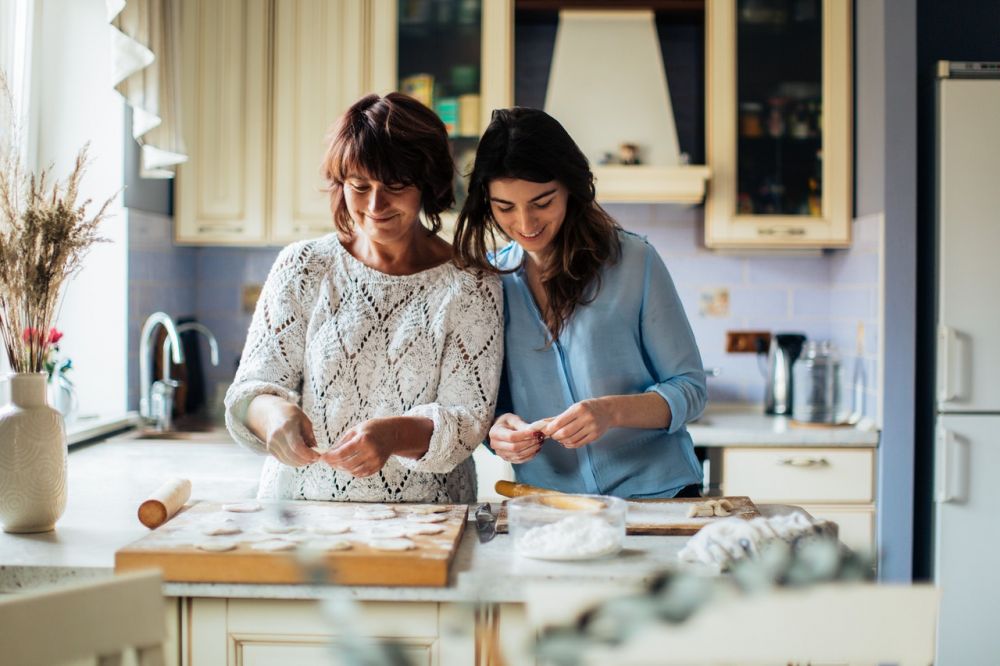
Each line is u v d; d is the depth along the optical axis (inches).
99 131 118.2
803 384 126.6
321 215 130.4
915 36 118.3
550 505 57.2
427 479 66.5
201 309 144.6
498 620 50.0
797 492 121.2
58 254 65.5
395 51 129.3
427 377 65.1
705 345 143.3
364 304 65.2
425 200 65.0
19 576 53.7
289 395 62.8
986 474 119.3
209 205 131.0
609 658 30.8
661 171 125.7
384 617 50.7
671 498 68.1
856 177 131.0
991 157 119.1
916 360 126.4
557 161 63.5
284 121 130.1
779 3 130.0
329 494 65.4
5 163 66.2
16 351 64.4
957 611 120.0
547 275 68.1
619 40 130.2
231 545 51.7
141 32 105.0
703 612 31.0
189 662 52.1
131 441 115.3
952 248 119.4
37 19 114.0
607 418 62.4
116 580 38.1
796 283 143.3
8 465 62.2
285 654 51.6
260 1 129.7
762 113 130.6
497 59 128.4
